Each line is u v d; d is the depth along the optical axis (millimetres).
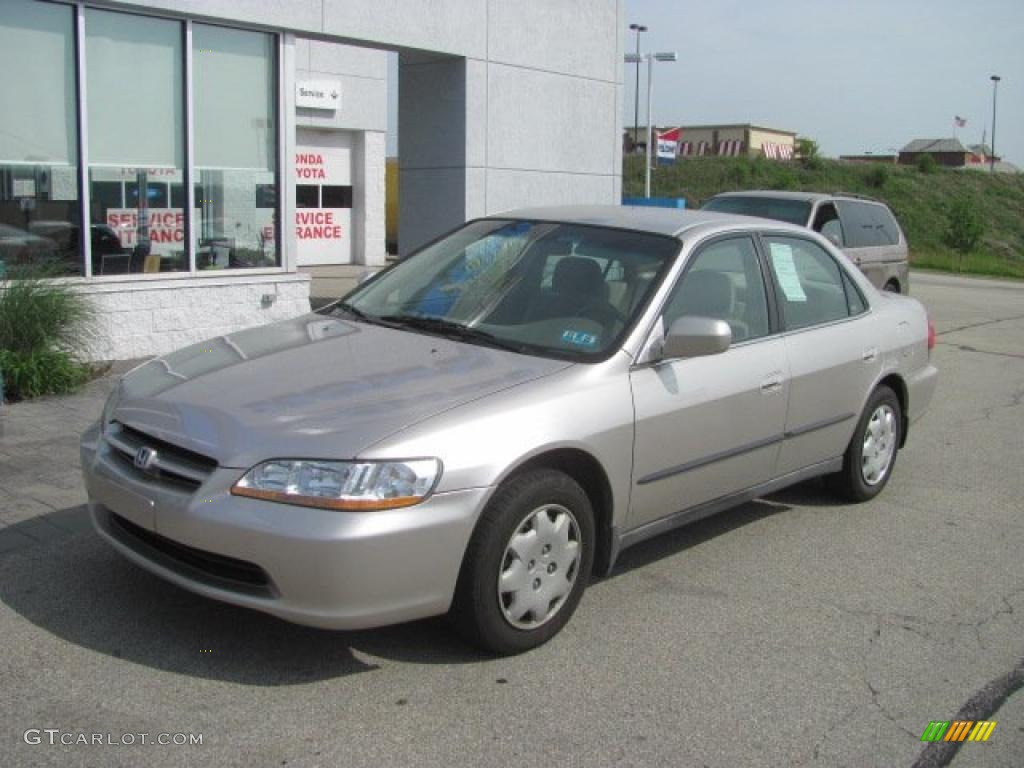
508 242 5340
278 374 4273
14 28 8648
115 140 9352
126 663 3877
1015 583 5227
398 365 4352
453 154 12281
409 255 5711
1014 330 15539
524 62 12648
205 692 3705
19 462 6184
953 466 7469
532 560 4070
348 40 10969
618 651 4230
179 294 9617
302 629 4219
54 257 9016
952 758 3594
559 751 3465
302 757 3344
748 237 5469
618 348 4516
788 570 5254
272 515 3580
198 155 9953
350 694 3744
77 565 4730
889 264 13781
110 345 9117
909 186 55469
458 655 4086
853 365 5883
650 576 5078
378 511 3594
